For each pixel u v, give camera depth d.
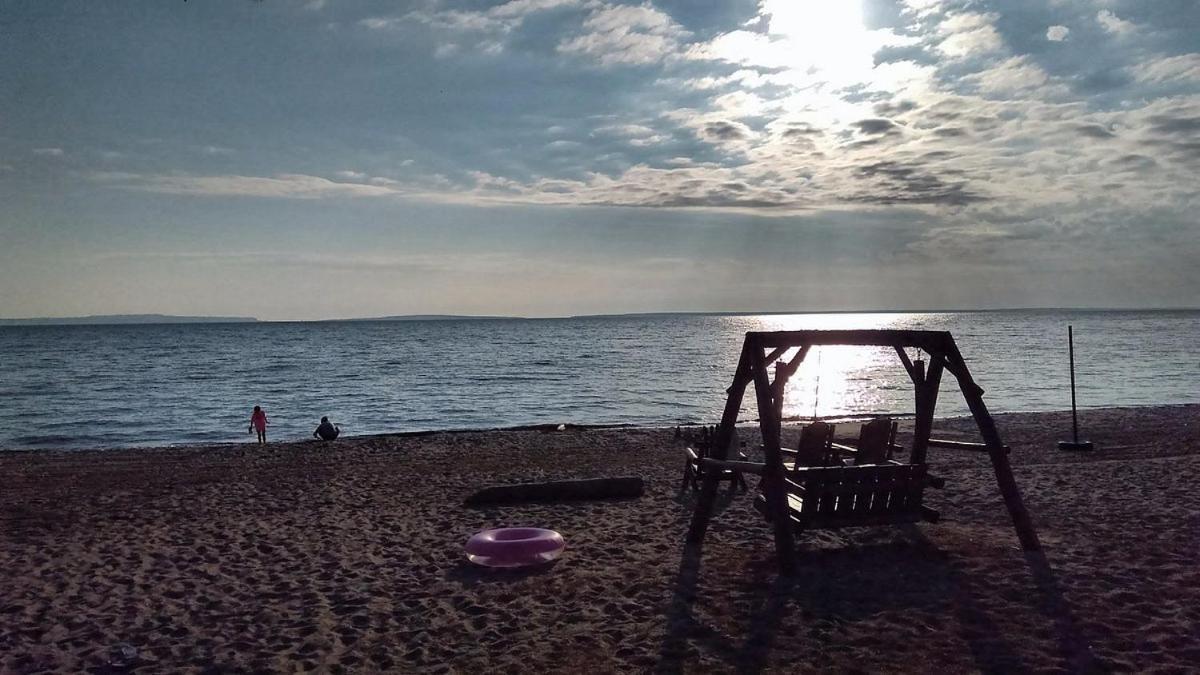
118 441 27.28
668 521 9.67
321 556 8.45
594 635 5.96
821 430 7.61
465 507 10.95
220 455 18.77
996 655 5.36
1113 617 5.97
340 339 138.38
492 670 5.39
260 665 5.63
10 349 106.50
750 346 7.57
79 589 7.47
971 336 109.38
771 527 9.23
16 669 5.65
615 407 36.41
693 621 6.16
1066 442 17.22
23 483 14.88
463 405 37.91
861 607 6.34
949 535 8.41
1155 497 10.15
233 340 136.62
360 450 18.88
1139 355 65.50
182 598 7.16
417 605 6.79
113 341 135.88
